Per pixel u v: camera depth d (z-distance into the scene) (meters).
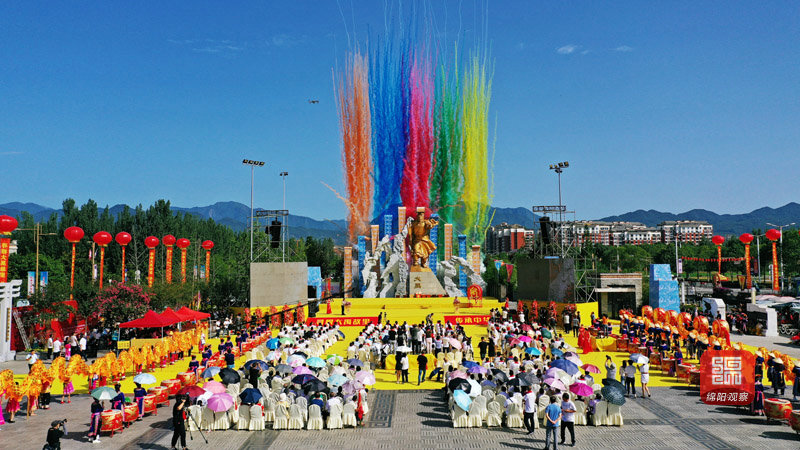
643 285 73.38
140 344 39.62
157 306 48.38
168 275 61.31
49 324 43.12
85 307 45.03
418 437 20.94
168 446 19.94
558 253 66.00
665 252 143.75
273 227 68.62
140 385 23.80
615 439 20.34
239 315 55.94
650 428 21.70
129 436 21.12
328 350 40.53
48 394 25.56
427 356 33.50
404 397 27.30
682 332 40.91
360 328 53.44
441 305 63.12
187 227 99.56
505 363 29.06
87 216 84.69
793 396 25.88
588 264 92.75
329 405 22.20
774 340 46.84
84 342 36.59
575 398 23.03
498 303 62.06
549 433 19.09
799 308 55.12
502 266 81.38
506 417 22.23
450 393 23.31
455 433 21.44
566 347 34.00
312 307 64.06
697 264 141.25
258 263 59.69
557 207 65.69
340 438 20.88
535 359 30.55
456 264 69.50
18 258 70.81
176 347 36.47
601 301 70.94
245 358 35.28
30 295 41.72
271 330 51.19
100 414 20.95
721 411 24.16
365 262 69.25
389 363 34.03
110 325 45.78
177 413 19.27
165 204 90.31
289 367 26.66
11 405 23.30
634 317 49.41
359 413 22.42
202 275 86.25
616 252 121.94
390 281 69.19
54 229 84.31
